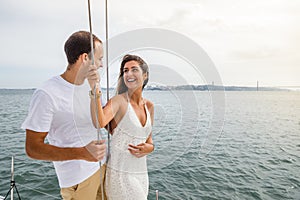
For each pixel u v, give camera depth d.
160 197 3.77
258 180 5.89
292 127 11.15
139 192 1.11
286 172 6.48
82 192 1.19
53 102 1.01
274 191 5.51
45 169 5.93
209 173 5.46
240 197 5.04
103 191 1.27
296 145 8.76
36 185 5.12
